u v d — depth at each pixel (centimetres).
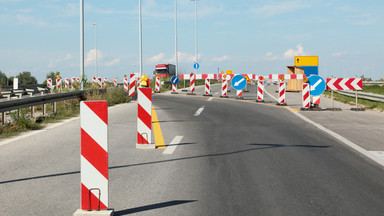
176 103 2066
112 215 402
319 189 503
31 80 7056
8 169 605
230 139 909
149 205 436
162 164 644
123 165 636
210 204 441
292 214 411
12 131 1002
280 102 1961
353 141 884
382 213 415
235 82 2448
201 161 667
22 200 454
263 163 652
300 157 703
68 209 423
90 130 409
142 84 945
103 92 2136
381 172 596
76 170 600
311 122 1245
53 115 1343
